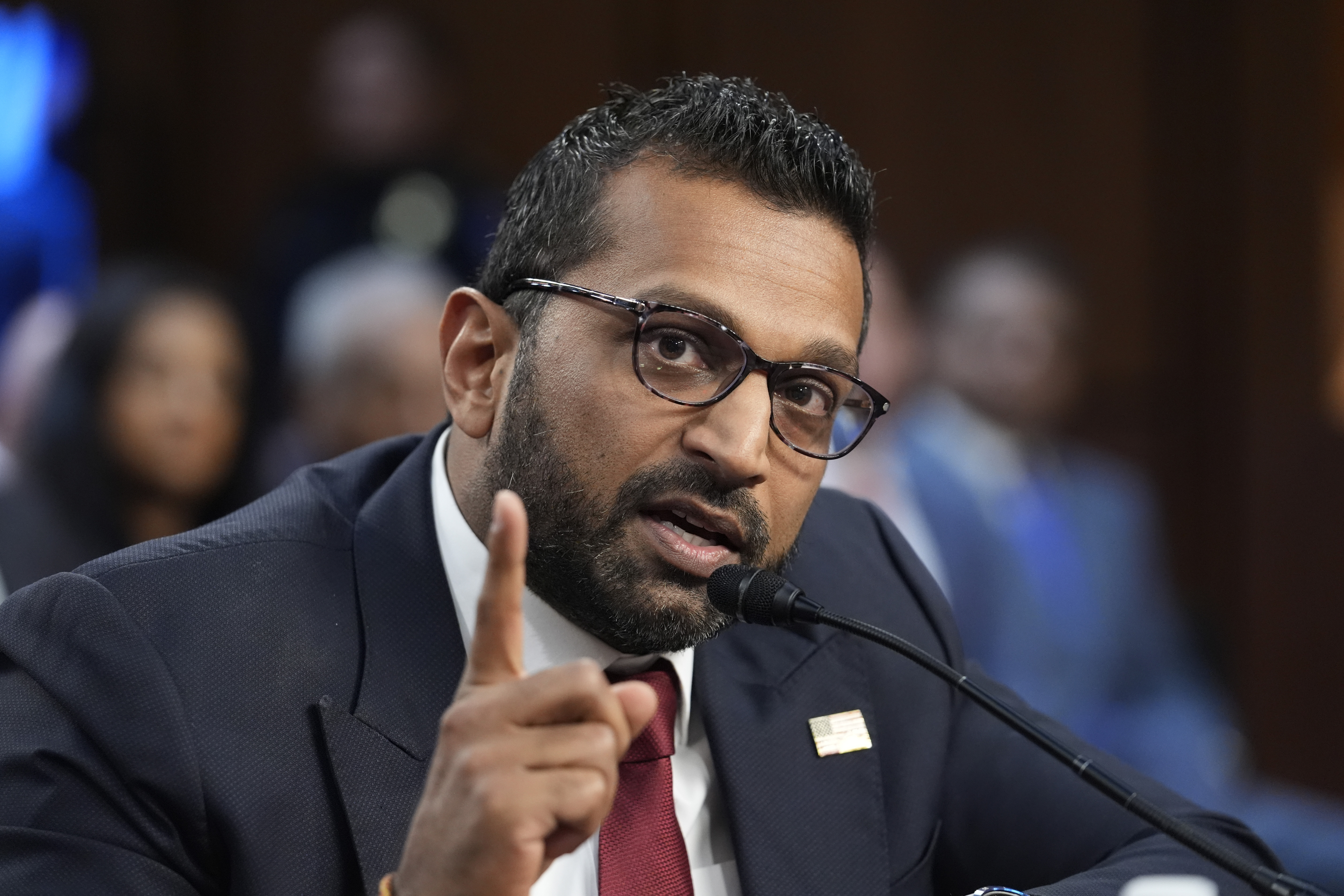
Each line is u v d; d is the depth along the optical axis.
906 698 2.11
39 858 1.58
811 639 2.09
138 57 5.61
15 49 5.29
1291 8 6.14
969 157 6.17
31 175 5.27
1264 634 6.15
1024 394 4.76
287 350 4.45
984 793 2.11
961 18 6.17
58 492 3.35
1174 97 6.24
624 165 1.74
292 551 1.84
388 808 1.69
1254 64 6.16
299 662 1.74
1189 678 4.62
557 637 1.81
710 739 1.92
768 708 1.99
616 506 1.68
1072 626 4.43
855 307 1.79
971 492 4.41
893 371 4.68
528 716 1.36
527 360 1.74
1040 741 1.55
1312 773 6.09
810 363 1.72
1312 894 1.43
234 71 5.79
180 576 1.76
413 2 5.89
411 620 1.82
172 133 5.70
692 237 1.69
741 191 1.71
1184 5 6.22
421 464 1.97
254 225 5.80
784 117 1.79
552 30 6.00
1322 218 6.13
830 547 2.23
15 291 5.21
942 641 2.22
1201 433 6.28
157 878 1.60
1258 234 6.17
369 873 1.65
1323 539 6.12
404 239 5.03
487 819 1.34
